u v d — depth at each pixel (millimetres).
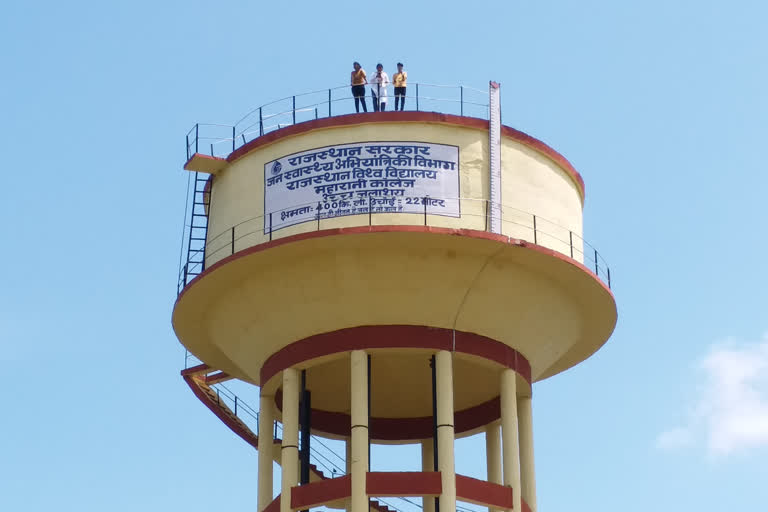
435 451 31844
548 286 32812
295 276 31750
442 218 31406
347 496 31109
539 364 35062
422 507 37594
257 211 32625
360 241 30844
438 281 31562
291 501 31859
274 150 32906
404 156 31891
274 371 33438
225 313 33656
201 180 35500
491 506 31688
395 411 39188
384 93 34969
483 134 32656
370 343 31969
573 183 34875
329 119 32344
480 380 36094
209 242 33969
